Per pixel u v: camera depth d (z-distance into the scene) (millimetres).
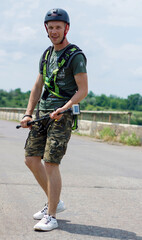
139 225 5098
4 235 4508
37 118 5066
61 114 4746
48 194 4852
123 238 4547
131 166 10273
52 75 4945
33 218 5215
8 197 6277
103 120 20031
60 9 4879
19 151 12250
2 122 32344
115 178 8367
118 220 5301
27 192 6684
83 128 21531
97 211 5715
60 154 4805
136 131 16812
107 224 5094
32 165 5055
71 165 10000
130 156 12570
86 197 6543
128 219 5363
